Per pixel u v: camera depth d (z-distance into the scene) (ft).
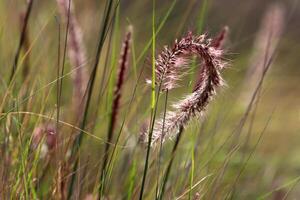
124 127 13.20
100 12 20.24
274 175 17.16
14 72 12.89
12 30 17.42
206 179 11.52
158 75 9.47
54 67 14.98
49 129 11.69
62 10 13.39
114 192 12.39
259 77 15.38
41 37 16.93
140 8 22.70
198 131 12.23
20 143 10.80
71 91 15.38
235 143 12.65
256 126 19.52
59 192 11.16
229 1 32.53
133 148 12.76
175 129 9.44
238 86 16.62
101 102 13.35
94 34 18.79
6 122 11.60
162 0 25.35
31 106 12.46
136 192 11.60
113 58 12.37
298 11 32.83
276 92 21.68
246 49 19.80
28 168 11.02
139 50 16.90
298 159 19.38
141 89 13.99
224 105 14.03
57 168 11.33
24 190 10.96
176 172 12.42
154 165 11.99
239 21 20.86
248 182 15.40
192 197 11.25
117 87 11.97
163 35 17.58
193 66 11.00
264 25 17.39
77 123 12.00
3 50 16.01
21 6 18.56
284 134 20.45
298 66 22.72
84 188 11.69
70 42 13.30
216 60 9.08
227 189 12.42
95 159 12.21
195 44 9.18
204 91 9.20
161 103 15.05
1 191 10.65
